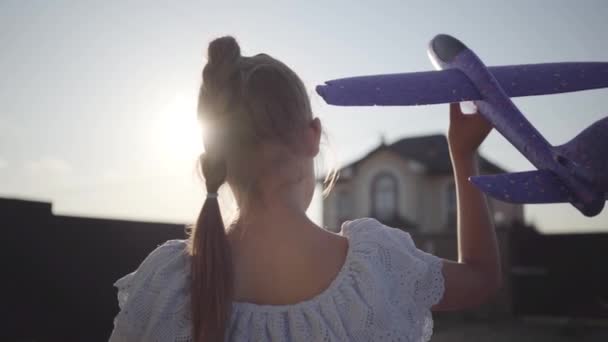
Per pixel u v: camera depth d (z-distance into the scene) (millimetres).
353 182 27406
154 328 1096
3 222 5574
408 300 1066
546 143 1195
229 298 1052
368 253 1095
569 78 1250
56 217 5918
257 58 1128
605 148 1116
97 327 6016
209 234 1082
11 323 5500
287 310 1064
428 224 25531
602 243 13977
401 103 1118
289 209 1127
